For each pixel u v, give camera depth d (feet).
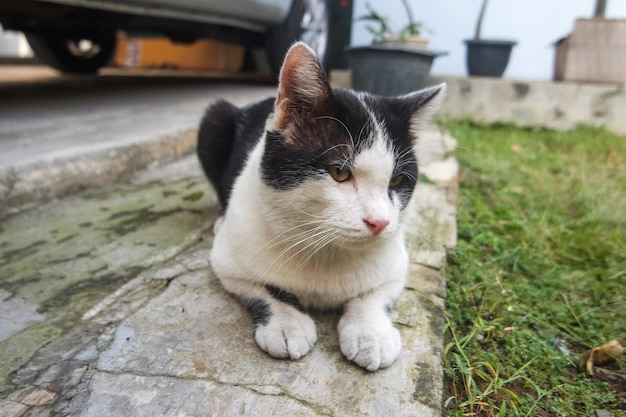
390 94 2.92
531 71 3.77
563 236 1.46
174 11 2.43
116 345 0.84
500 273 1.23
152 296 1.00
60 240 1.24
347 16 4.00
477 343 0.96
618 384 0.90
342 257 0.91
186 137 2.10
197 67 5.80
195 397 0.73
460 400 0.82
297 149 0.89
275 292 0.93
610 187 1.86
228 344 0.85
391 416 0.71
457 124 3.15
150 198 1.57
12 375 0.77
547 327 1.04
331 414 0.71
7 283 1.04
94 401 0.72
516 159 2.27
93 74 4.37
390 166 0.90
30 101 2.60
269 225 0.92
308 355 0.84
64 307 0.96
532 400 0.83
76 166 1.56
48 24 3.49
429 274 1.13
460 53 3.84
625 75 3.13
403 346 0.87
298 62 0.87
